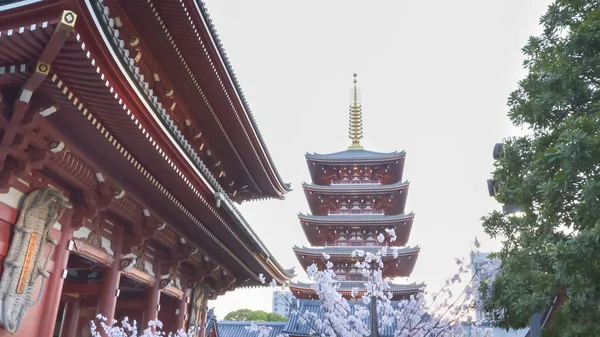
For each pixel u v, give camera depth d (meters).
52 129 9.62
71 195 12.09
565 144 9.39
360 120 55.06
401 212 48.81
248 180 27.34
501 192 12.49
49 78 8.09
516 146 12.76
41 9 6.71
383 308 10.98
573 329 9.53
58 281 11.38
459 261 10.86
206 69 17.70
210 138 22.95
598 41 10.73
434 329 10.44
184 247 17.72
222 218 16.14
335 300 10.22
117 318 18.47
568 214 10.52
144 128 9.96
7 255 9.88
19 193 10.34
